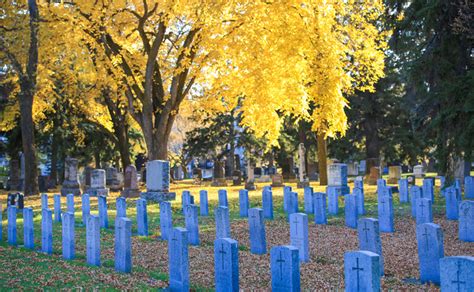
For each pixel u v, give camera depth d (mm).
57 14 28297
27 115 32469
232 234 15727
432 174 54750
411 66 21844
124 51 28562
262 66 25531
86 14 27516
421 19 21781
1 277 10578
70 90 35219
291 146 54562
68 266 11719
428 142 26422
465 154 19859
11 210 15508
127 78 28312
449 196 18031
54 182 43125
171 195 27000
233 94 28812
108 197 31141
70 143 46500
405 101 38406
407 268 11102
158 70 31875
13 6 31016
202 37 26750
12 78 32688
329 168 28500
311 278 10289
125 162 42875
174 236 9750
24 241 14805
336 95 26297
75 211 22922
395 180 39594
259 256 12648
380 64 27953
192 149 56406
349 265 7590
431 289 9445
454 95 19766
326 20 26266
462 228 14148
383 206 16094
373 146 46938
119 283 10047
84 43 28891
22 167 44844
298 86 27062
